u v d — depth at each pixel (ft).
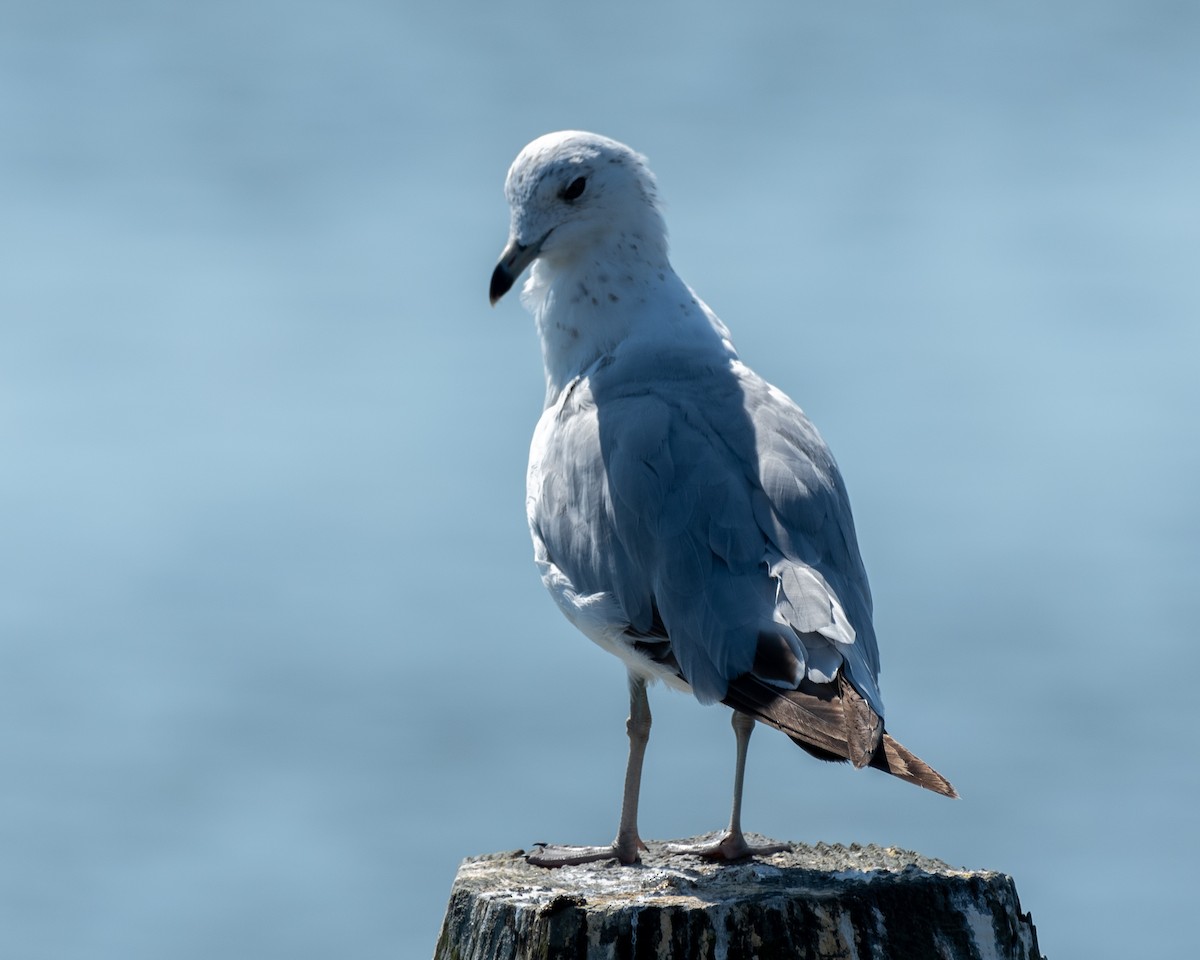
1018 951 32.89
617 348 41.83
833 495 37.17
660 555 36.29
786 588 34.63
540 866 37.17
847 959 31.78
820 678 33.04
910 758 31.50
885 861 35.78
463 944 33.88
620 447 37.73
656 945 31.63
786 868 34.71
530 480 40.73
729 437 37.37
